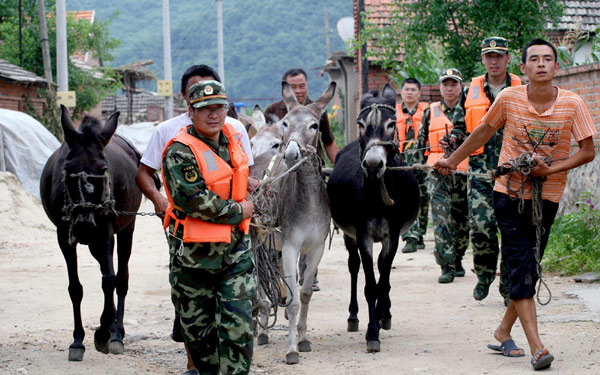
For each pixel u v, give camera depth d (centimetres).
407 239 1422
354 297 856
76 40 3712
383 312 820
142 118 5422
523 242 681
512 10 1766
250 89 12619
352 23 3484
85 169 716
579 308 879
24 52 3462
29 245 1591
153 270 1284
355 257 855
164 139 684
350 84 3341
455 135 972
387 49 2097
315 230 764
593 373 629
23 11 3603
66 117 730
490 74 930
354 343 793
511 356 698
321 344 795
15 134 2203
